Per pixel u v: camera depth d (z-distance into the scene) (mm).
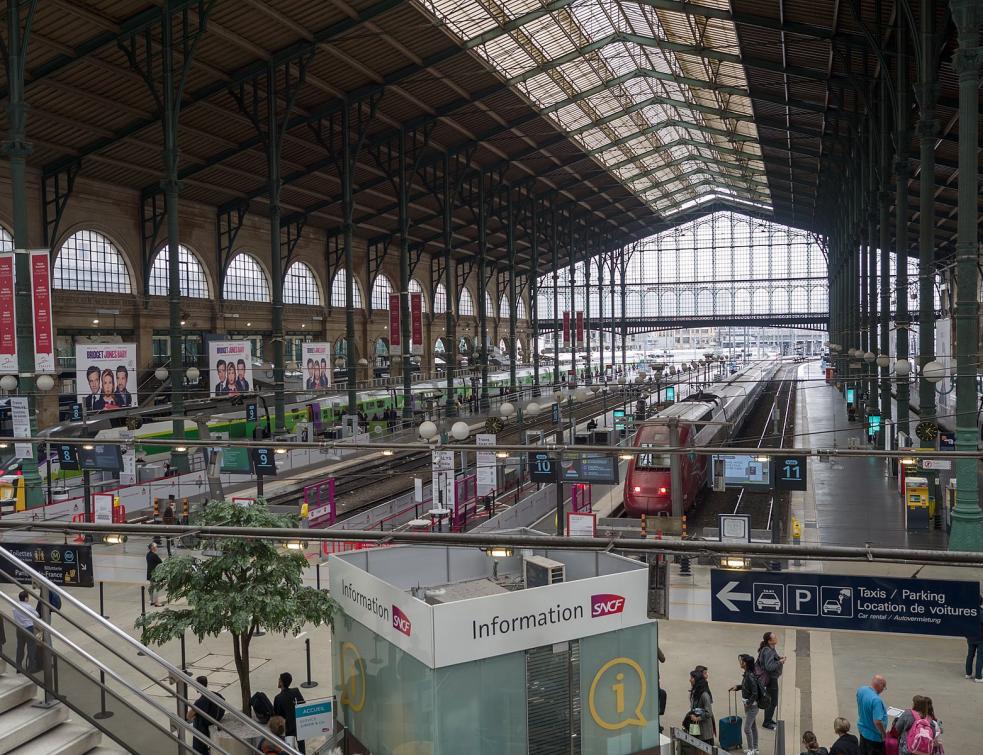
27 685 7617
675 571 20609
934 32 25906
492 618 11188
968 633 10133
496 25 44531
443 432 47938
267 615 13453
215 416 46625
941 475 36594
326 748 13078
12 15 29625
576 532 23266
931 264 27484
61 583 16797
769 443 49875
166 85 36594
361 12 39625
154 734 7227
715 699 15922
